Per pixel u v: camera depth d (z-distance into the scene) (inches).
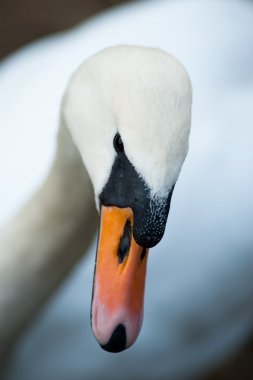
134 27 64.8
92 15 86.5
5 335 54.7
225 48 63.7
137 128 46.1
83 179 51.1
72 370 60.9
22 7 86.7
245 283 62.7
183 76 46.5
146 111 46.1
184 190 62.3
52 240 52.5
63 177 51.5
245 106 63.3
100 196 47.6
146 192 46.1
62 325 59.9
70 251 52.7
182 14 64.6
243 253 62.6
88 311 60.3
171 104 46.1
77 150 50.3
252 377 69.1
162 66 46.6
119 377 61.8
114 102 46.9
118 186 47.0
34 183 61.3
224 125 62.9
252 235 62.7
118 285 46.9
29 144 62.4
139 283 47.1
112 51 48.0
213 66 63.4
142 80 46.5
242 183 62.8
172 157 46.0
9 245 52.7
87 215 52.0
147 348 61.1
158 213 46.1
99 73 47.9
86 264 60.6
